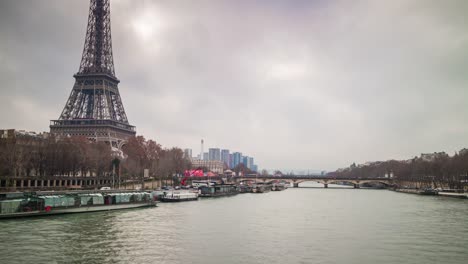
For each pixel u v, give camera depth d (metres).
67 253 94.38
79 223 136.62
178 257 94.44
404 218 169.88
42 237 110.25
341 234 128.25
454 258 97.31
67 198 161.12
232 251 102.06
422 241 117.25
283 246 109.00
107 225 134.62
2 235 111.62
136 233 121.81
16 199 149.00
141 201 199.38
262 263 91.44
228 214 179.12
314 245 110.75
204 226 139.88
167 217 160.50
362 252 103.00
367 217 173.38
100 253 95.50
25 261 86.94
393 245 111.50
